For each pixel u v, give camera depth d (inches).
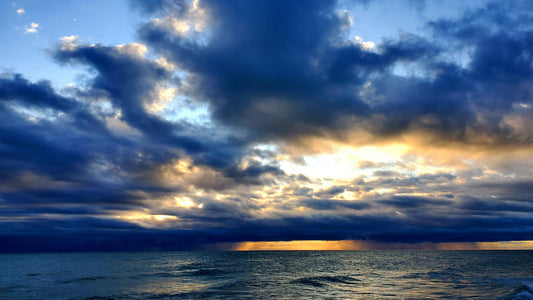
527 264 3651.6
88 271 3006.9
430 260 4749.0
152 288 1727.4
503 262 4101.9
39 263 4628.4
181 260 5172.2
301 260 4997.5
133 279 2223.2
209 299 1355.8
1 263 4660.4
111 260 5408.5
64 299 1421.0
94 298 1430.9
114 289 1711.4
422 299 1306.6
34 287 1847.9
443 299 1298.0
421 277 2209.6
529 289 1466.5
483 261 4370.1
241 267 3393.2
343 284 1822.1
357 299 1325.0
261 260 5034.5
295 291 1557.6
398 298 1337.4
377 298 1344.7
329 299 1333.7
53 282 2090.3
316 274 2500.0
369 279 2064.5
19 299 1446.9
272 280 2041.1
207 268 3270.2
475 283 1830.7
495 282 1872.5
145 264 4106.8
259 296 1419.8
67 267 3656.5
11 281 2171.5
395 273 2541.8
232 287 1718.8
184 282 1999.3
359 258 5600.4
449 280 2007.9
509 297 1268.5
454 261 4424.2
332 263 4106.8
